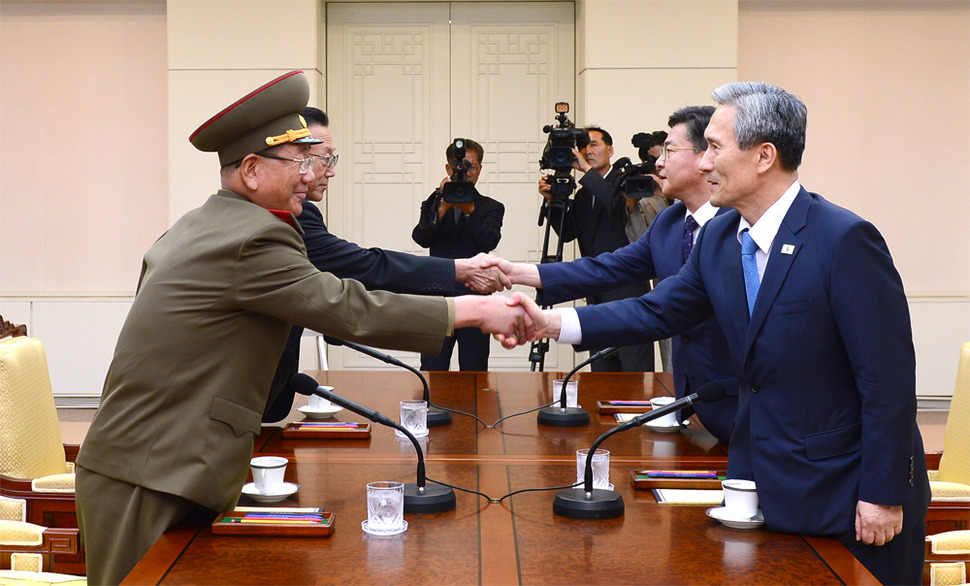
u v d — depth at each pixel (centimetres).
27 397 282
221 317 196
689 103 635
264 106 203
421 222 543
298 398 338
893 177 674
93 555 195
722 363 271
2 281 675
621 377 382
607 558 177
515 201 687
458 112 684
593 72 635
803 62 669
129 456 193
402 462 250
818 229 194
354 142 684
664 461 252
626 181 484
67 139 672
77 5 666
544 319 226
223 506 196
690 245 294
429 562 175
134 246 677
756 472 197
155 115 671
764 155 198
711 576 168
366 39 680
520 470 242
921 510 201
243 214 202
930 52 668
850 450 193
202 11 632
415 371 297
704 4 631
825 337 192
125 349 196
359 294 202
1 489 271
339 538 188
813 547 184
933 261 677
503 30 682
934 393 662
